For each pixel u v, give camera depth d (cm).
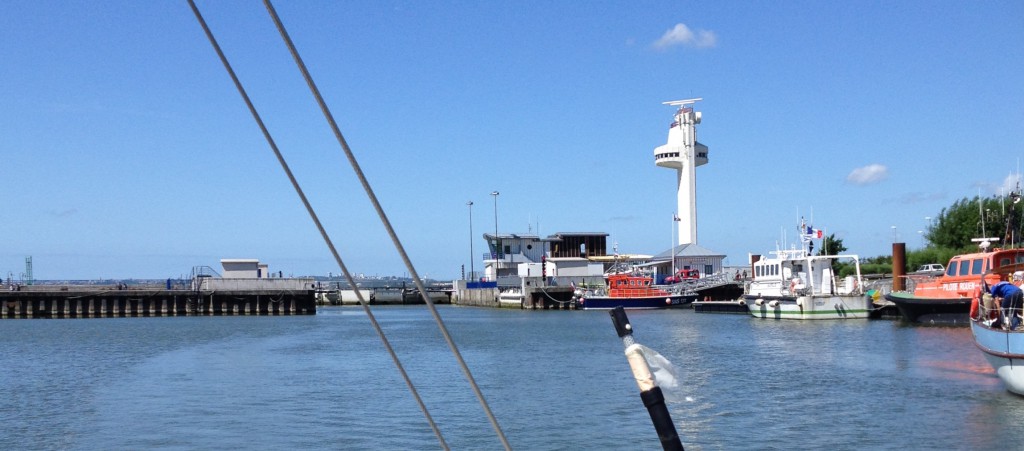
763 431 2486
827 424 2564
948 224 10300
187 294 10562
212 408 3023
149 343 6022
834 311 7219
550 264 12712
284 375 3972
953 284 5978
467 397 3200
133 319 9819
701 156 12756
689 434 2466
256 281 10856
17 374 4094
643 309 10431
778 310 7556
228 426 2684
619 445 2361
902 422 2558
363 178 500
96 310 10238
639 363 590
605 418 2734
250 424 2712
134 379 3869
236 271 11331
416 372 4050
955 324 6041
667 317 8556
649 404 582
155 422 2764
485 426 2642
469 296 13438
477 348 5338
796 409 2820
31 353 5225
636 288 10519
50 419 2834
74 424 2742
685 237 12631
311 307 10900
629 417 2748
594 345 5444
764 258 8088
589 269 12781
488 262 13812
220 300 10706
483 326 7762
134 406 3088
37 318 10025
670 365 634
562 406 2964
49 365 4503
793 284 7519
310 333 7075
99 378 3919
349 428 2636
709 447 2302
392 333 6956
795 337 5644
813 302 7238
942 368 3753
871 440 2342
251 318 10000
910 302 6306
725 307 9331
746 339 5616
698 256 11988
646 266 12319
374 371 4097
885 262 10925
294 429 2627
